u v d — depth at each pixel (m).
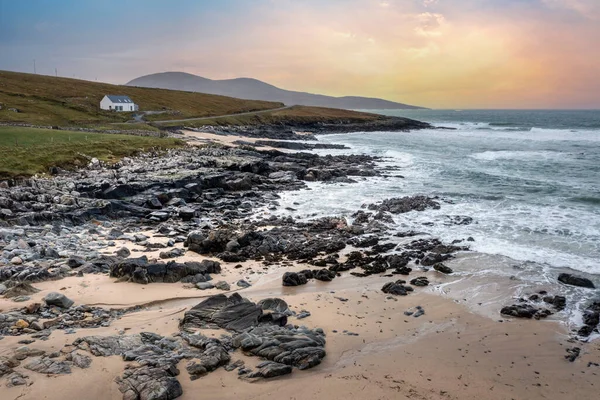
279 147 85.19
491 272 24.31
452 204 40.34
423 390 13.53
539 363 15.52
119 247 27.14
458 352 16.09
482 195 43.53
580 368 15.24
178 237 30.36
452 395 13.40
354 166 62.62
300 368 14.23
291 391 12.96
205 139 82.81
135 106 116.88
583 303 20.44
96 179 42.34
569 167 61.12
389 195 44.91
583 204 39.28
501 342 16.92
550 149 83.44
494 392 13.70
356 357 15.34
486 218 35.25
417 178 54.22
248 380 13.24
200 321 16.61
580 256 26.38
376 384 13.66
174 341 15.05
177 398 12.20
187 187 43.81
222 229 31.55
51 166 45.94
